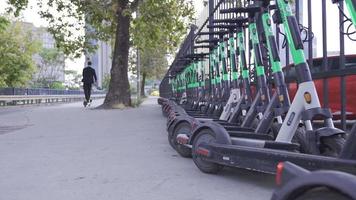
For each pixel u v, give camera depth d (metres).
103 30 20.50
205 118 7.18
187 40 15.32
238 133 5.04
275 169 4.00
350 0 3.86
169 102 12.15
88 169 5.64
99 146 7.47
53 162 6.15
